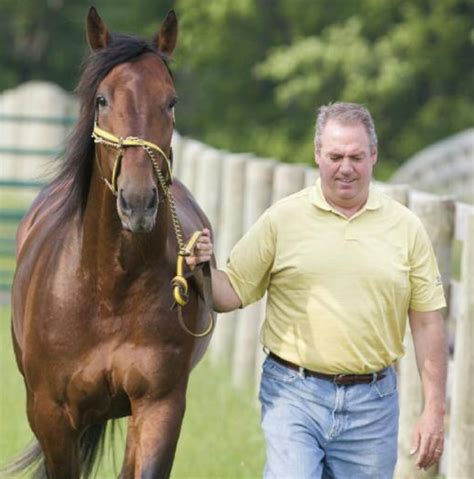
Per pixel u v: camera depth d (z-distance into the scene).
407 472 13.35
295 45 42.97
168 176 9.45
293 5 44.34
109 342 9.92
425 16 42.19
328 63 41.78
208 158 21.25
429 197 13.46
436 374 9.48
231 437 15.19
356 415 9.41
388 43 41.81
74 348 9.94
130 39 9.58
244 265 9.64
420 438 9.40
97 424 11.07
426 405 9.45
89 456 11.47
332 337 9.33
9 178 53.06
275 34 46.72
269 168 18.56
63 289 9.94
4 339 22.31
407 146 43.44
